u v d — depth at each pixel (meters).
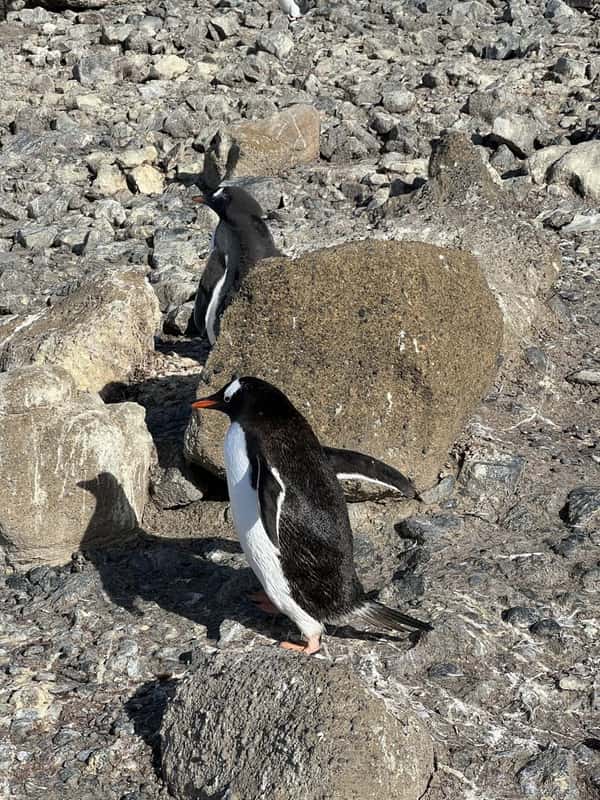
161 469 10.30
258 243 12.54
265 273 9.70
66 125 20.22
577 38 23.22
